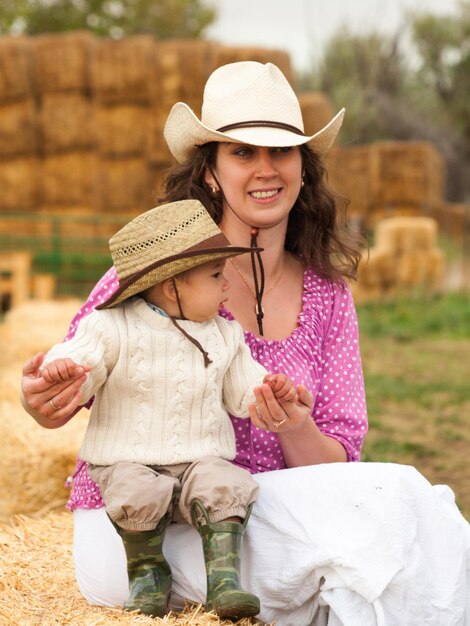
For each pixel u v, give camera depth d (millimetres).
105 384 3473
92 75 18797
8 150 18859
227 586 3242
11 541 4246
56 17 32844
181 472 3447
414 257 19266
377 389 11062
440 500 3484
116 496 3318
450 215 25969
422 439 8906
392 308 18047
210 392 3490
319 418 3955
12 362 9758
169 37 33781
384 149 23656
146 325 3484
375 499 3373
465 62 45938
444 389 11203
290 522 3455
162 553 3396
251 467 3814
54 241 18094
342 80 41156
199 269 3484
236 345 3611
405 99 45812
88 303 3904
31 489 5719
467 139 45719
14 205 18922
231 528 3303
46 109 18859
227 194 3936
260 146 3811
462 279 21688
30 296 17844
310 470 3547
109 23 33344
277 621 3516
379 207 23812
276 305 4059
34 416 3375
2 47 18703
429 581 3344
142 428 3438
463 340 15320
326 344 4047
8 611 3357
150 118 18875
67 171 18906
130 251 3502
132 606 3334
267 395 3412
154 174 19047
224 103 3924
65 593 3682
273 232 3998
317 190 4148
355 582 3285
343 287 4148
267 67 3961
